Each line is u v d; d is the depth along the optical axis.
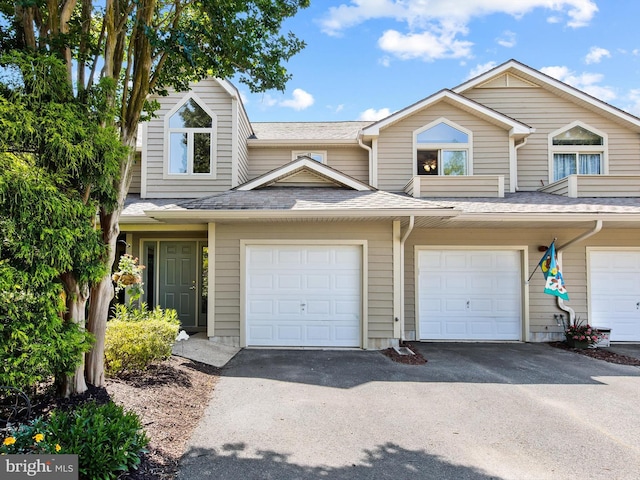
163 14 5.11
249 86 5.25
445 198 9.16
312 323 7.89
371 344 7.76
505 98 10.81
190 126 9.91
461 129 10.19
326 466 3.26
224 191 9.38
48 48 3.71
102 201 3.89
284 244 7.95
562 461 3.40
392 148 10.26
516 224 8.33
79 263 3.52
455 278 8.98
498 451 3.57
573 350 7.89
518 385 5.55
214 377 5.73
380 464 3.31
